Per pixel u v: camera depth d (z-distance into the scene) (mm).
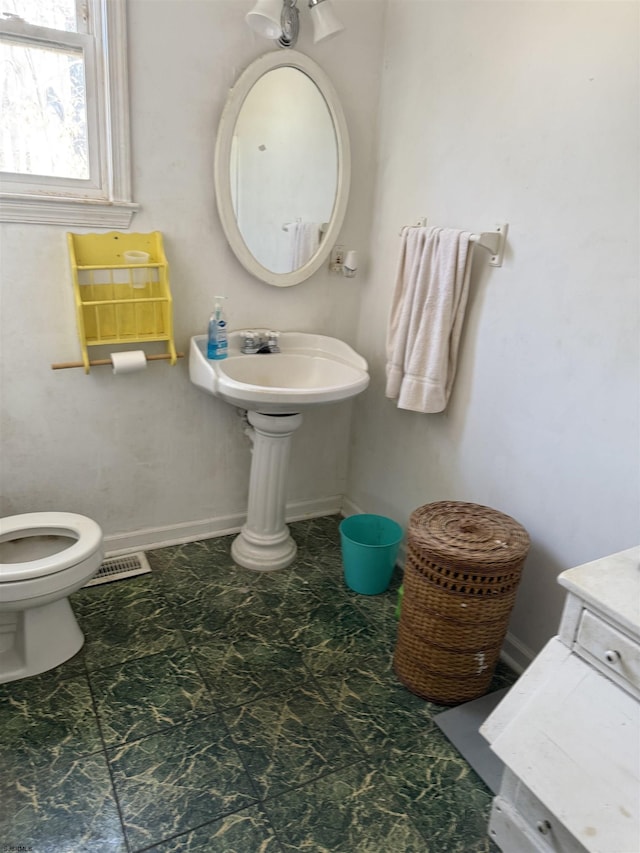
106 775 1431
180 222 2010
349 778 1468
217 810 1368
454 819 1386
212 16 1846
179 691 1695
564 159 1522
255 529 2322
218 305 2064
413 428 2229
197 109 1917
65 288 1887
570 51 1471
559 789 1058
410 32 2012
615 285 1437
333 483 2732
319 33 1874
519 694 1194
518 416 1759
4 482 2010
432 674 1681
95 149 1836
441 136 1926
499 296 1769
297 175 2127
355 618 2059
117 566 2236
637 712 1027
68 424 2047
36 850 1257
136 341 1996
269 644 1907
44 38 1683
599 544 1566
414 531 1641
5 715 1576
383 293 2314
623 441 1467
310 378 2314
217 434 2346
